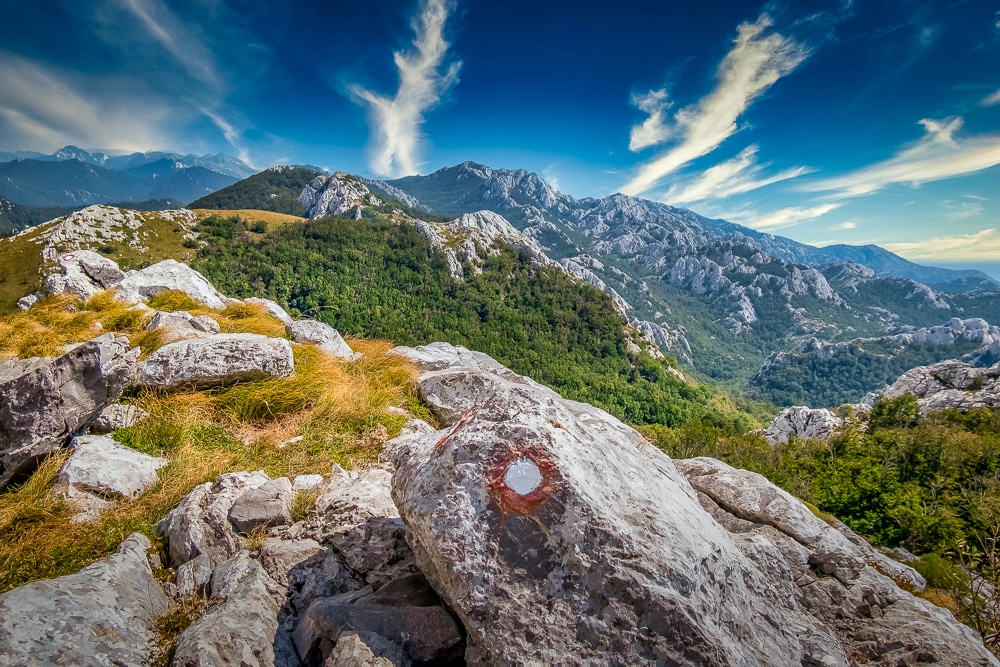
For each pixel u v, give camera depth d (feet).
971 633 15.33
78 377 18.11
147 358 24.85
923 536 57.88
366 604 11.39
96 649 9.15
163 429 21.12
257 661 9.66
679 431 128.16
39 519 14.67
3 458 16.26
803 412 171.63
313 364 31.07
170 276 45.11
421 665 10.16
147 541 14.51
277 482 17.26
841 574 18.01
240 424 23.27
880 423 162.71
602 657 8.95
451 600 9.84
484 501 10.36
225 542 14.33
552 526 10.10
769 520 21.70
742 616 11.55
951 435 105.40
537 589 9.57
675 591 9.86
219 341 26.61
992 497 63.05
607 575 9.62
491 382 29.35
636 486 12.50
